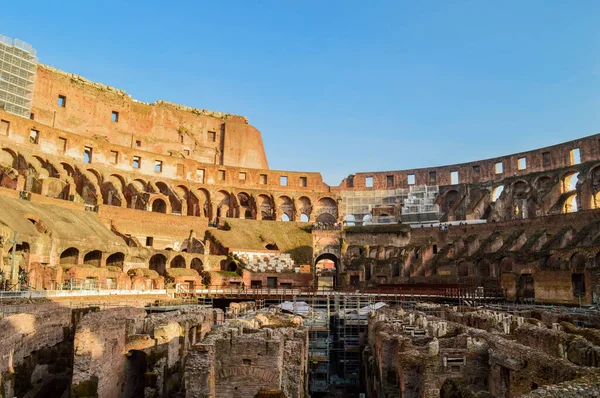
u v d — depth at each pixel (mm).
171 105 133500
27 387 23438
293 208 122625
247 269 82000
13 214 57625
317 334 47031
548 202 97812
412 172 125188
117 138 118438
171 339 24812
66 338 29828
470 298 62844
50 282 52469
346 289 79312
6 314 25766
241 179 123000
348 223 123562
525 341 21672
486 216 109938
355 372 42875
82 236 64625
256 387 18609
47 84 106312
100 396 20109
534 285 63031
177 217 96875
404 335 24031
